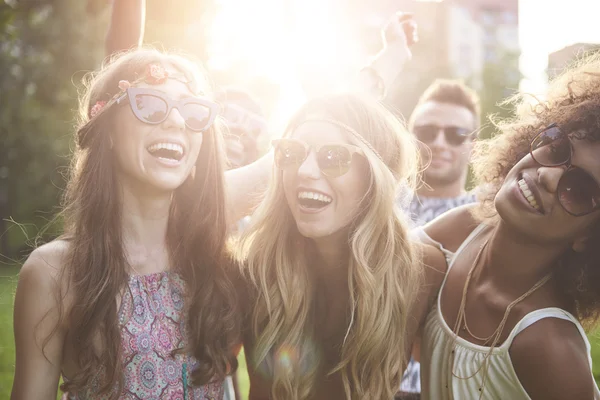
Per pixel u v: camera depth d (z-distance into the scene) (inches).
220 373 98.8
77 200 96.3
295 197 105.1
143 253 98.7
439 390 107.4
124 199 97.6
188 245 102.3
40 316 90.4
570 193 91.6
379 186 103.8
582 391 94.0
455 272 110.3
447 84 202.7
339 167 102.3
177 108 94.4
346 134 104.7
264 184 127.5
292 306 108.1
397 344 106.1
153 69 95.3
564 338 95.8
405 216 117.0
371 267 105.7
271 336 106.8
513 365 98.1
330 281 113.6
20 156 868.6
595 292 98.8
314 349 110.3
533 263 99.0
